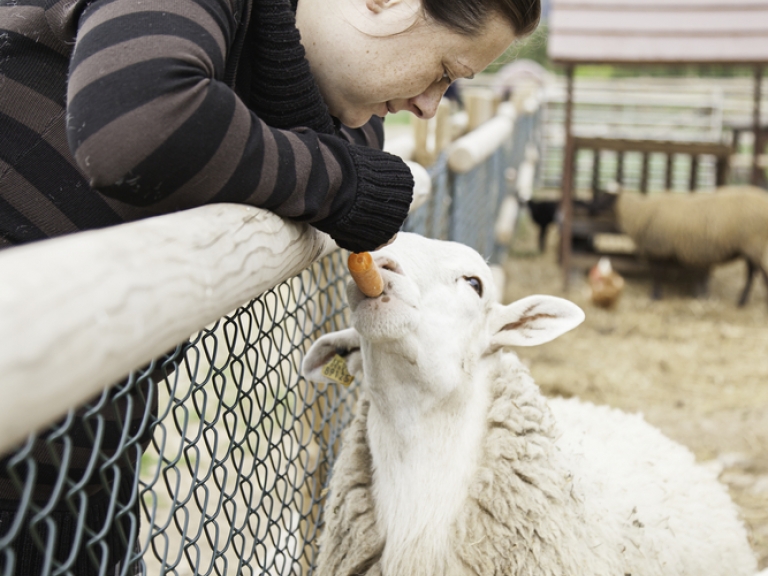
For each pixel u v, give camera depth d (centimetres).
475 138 515
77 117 98
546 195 1239
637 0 786
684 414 481
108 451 133
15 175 118
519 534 175
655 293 781
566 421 245
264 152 111
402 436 181
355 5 131
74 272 68
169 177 102
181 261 87
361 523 184
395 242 188
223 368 130
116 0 104
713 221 742
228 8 113
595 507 192
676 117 1600
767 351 621
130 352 75
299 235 132
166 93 98
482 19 129
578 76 2417
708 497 236
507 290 791
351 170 125
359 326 163
